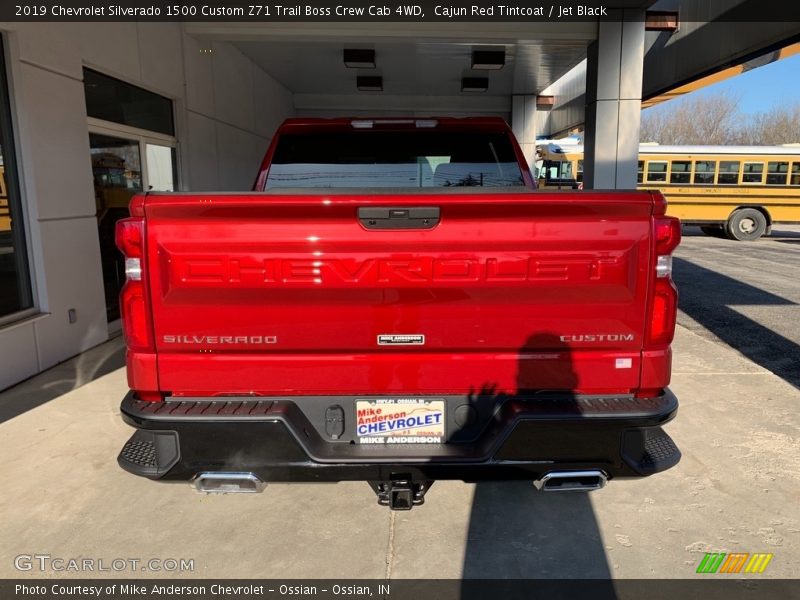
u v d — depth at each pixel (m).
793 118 61.53
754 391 5.14
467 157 3.95
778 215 19.64
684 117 65.50
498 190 2.69
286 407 2.58
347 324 2.55
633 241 2.50
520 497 3.46
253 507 3.35
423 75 13.00
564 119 19.75
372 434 2.66
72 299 5.95
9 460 3.85
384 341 2.57
